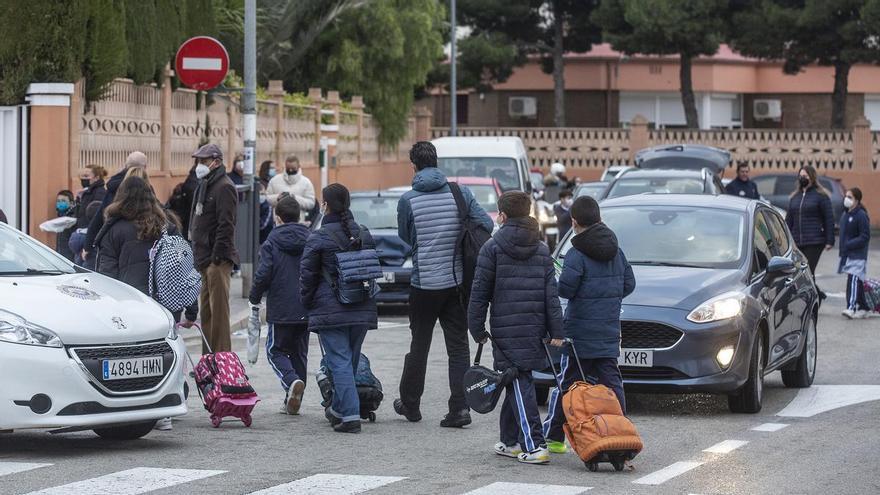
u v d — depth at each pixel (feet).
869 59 389.19
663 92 485.15
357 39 348.59
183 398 85.25
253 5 173.78
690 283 100.32
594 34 439.22
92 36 160.25
